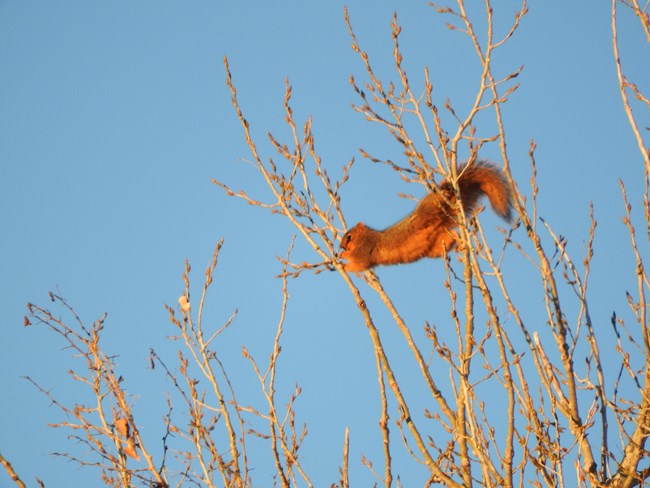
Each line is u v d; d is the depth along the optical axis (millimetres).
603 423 19734
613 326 20547
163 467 20484
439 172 21250
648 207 20609
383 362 21781
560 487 18766
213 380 21219
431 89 21438
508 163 21312
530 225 21047
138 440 20406
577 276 20906
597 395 20062
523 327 20672
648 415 19703
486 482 18859
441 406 21000
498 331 20125
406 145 21422
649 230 20422
